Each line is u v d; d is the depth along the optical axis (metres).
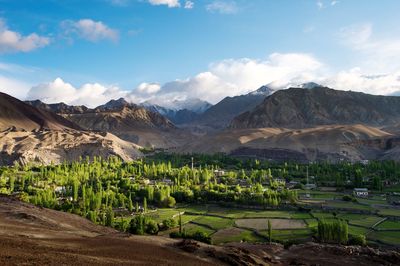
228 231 154.00
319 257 103.19
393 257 104.31
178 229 158.12
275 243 122.38
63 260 59.81
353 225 159.75
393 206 198.00
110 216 150.12
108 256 68.62
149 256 73.88
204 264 75.12
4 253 57.72
